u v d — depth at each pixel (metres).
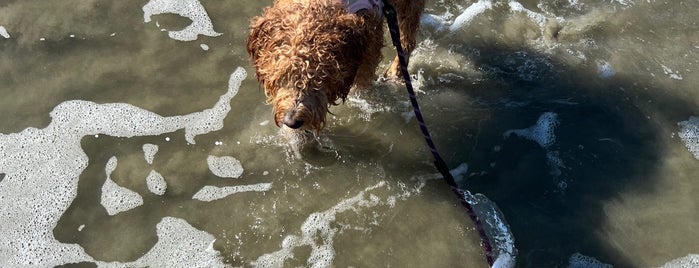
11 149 1.58
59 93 1.71
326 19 1.30
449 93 1.76
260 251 1.44
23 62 1.77
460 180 1.58
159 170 1.57
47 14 1.89
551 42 1.89
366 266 1.42
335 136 1.65
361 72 1.50
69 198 1.51
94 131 1.63
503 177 1.59
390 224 1.49
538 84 1.79
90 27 1.87
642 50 1.87
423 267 1.42
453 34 1.91
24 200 1.50
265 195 1.53
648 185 1.58
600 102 1.74
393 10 1.47
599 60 1.84
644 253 1.46
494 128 1.68
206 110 1.69
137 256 1.42
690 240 1.48
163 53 1.81
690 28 1.93
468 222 1.50
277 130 1.65
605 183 1.58
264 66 1.33
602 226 1.50
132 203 1.50
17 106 1.67
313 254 1.43
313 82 1.27
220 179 1.56
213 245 1.44
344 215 1.50
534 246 1.46
